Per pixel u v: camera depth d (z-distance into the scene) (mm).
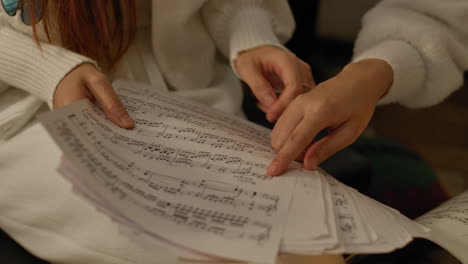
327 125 661
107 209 567
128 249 642
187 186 616
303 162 671
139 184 603
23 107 737
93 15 743
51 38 746
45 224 667
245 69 764
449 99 1837
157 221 572
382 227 598
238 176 639
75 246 655
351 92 677
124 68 810
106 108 668
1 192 675
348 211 612
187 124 701
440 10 789
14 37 738
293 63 740
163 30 799
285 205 609
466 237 643
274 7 884
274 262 555
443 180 1433
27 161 683
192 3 790
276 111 705
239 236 572
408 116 1749
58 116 621
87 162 590
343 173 823
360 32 847
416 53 778
